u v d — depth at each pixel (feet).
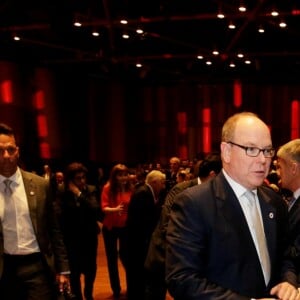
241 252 5.59
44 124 42.63
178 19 28.12
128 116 54.54
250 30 32.89
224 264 5.57
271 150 5.76
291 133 51.70
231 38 35.45
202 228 5.63
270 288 5.82
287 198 10.68
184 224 5.69
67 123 45.85
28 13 28.55
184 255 5.55
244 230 5.70
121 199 17.04
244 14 26.27
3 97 38.58
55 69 43.91
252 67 46.52
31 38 34.42
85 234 15.15
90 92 49.08
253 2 26.04
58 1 27.12
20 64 39.99
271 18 28.02
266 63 44.93
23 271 9.70
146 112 54.60
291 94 51.60
